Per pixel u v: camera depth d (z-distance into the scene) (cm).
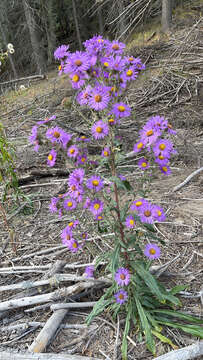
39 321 65
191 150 127
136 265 58
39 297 66
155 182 111
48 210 103
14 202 109
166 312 60
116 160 54
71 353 58
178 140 134
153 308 62
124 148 130
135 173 113
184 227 87
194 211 93
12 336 62
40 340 58
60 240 88
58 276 70
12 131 172
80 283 66
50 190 114
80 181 50
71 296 67
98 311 59
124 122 156
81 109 169
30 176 122
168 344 57
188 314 62
